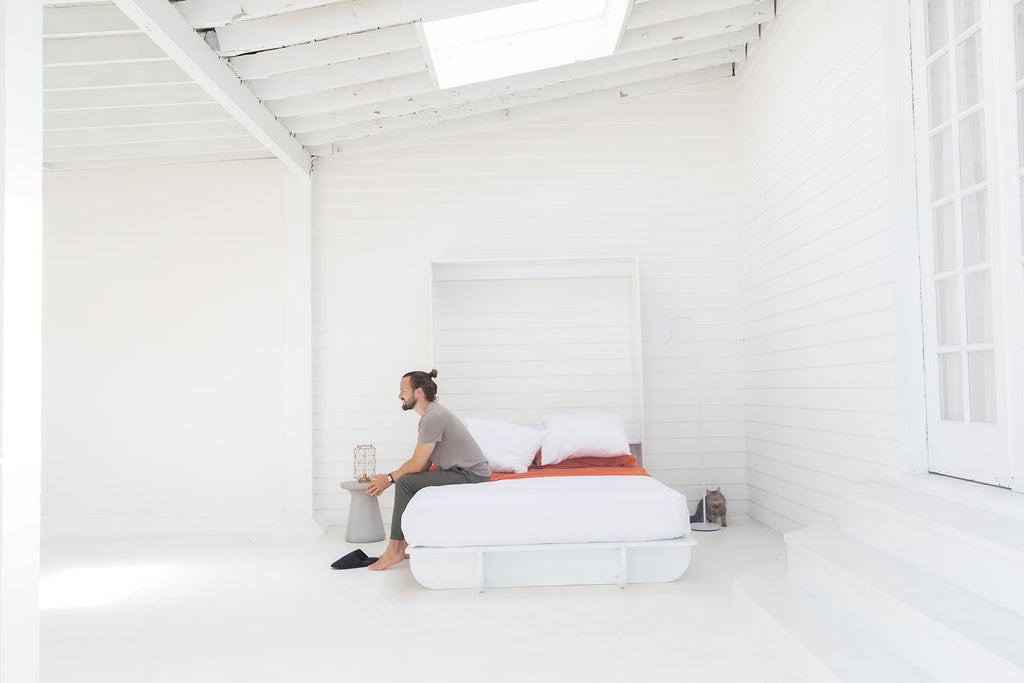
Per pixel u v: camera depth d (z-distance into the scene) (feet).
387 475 18.30
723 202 23.89
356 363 23.63
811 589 13.23
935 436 14.03
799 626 11.48
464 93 21.06
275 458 23.31
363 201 23.94
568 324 23.66
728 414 23.56
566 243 23.80
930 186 14.03
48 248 23.61
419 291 23.76
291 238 23.41
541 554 15.88
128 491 23.27
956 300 13.42
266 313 23.59
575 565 15.85
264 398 23.44
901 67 14.52
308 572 17.81
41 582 17.25
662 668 11.19
